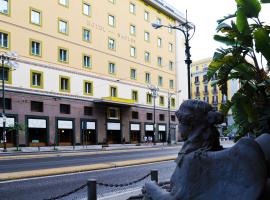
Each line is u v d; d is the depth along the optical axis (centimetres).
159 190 322
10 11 3619
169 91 6209
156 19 6000
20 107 3631
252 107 348
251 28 361
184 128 304
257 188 247
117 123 4972
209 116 297
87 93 4488
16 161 1986
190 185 281
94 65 4628
